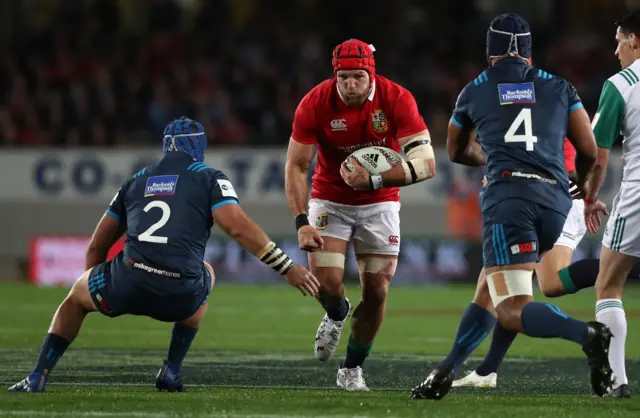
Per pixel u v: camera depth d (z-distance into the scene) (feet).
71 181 220.84
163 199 65.41
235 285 215.10
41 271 214.69
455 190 216.33
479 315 65.77
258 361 96.43
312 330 129.70
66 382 77.56
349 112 75.72
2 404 59.88
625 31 70.44
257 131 245.04
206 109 240.53
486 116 64.64
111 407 59.16
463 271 216.13
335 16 278.26
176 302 65.00
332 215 79.61
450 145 69.00
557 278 76.23
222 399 63.57
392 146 77.30
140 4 288.71
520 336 121.39
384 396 66.39
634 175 68.23
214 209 65.10
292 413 57.00
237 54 260.62
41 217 220.64
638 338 120.37
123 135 239.30
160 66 259.19
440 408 59.67
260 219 218.79
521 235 62.39
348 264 213.05
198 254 65.51
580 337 58.08
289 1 282.36
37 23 275.18
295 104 248.11
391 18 276.21
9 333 120.78
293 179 76.43
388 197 79.77
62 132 236.22
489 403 62.49
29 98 242.17
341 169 72.43
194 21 269.85
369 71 73.87
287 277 64.59
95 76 254.06
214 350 106.93
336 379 82.33
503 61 65.92
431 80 255.29
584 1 280.51
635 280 217.15
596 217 77.15
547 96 64.49
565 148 81.25
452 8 277.64
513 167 63.10
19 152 220.84
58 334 66.13
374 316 77.77
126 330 126.21
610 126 69.00
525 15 284.61
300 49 264.72
